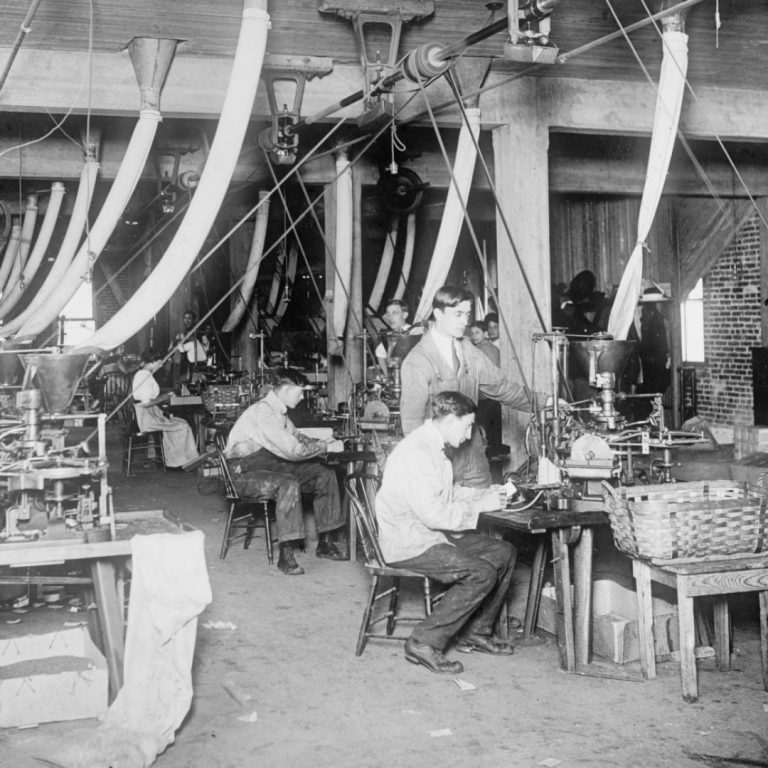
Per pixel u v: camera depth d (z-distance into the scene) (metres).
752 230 12.52
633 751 3.40
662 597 4.76
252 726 3.70
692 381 13.42
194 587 3.61
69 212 12.99
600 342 5.07
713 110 8.21
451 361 4.93
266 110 7.25
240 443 6.62
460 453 5.02
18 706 3.61
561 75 7.67
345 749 3.47
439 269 7.54
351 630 4.96
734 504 3.96
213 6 5.75
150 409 11.23
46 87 6.64
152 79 6.52
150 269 17.06
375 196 12.86
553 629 4.80
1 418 4.66
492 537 4.86
